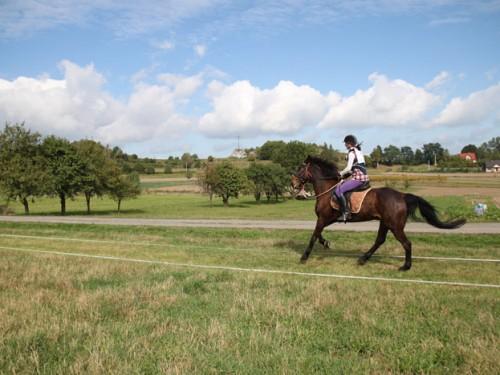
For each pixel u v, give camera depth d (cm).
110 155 5866
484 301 720
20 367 484
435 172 15125
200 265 1070
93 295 759
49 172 4744
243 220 2406
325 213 1094
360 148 1086
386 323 612
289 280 884
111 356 500
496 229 1625
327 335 574
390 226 1009
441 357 502
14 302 725
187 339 555
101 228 2111
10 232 2052
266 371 469
